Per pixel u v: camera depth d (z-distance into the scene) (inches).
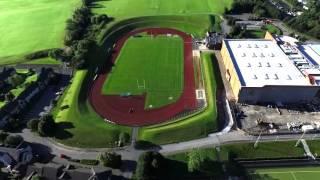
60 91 4970.5
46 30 6766.7
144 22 7190.0
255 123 4215.1
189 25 7086.6
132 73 5408.5
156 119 4375.0
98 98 4820.4
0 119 4217.5
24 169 3511.3
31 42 6279.5
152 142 3993.6
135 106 4628.4
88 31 6663.4
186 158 3752.5
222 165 3676.2
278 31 6702.8
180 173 3592.5
